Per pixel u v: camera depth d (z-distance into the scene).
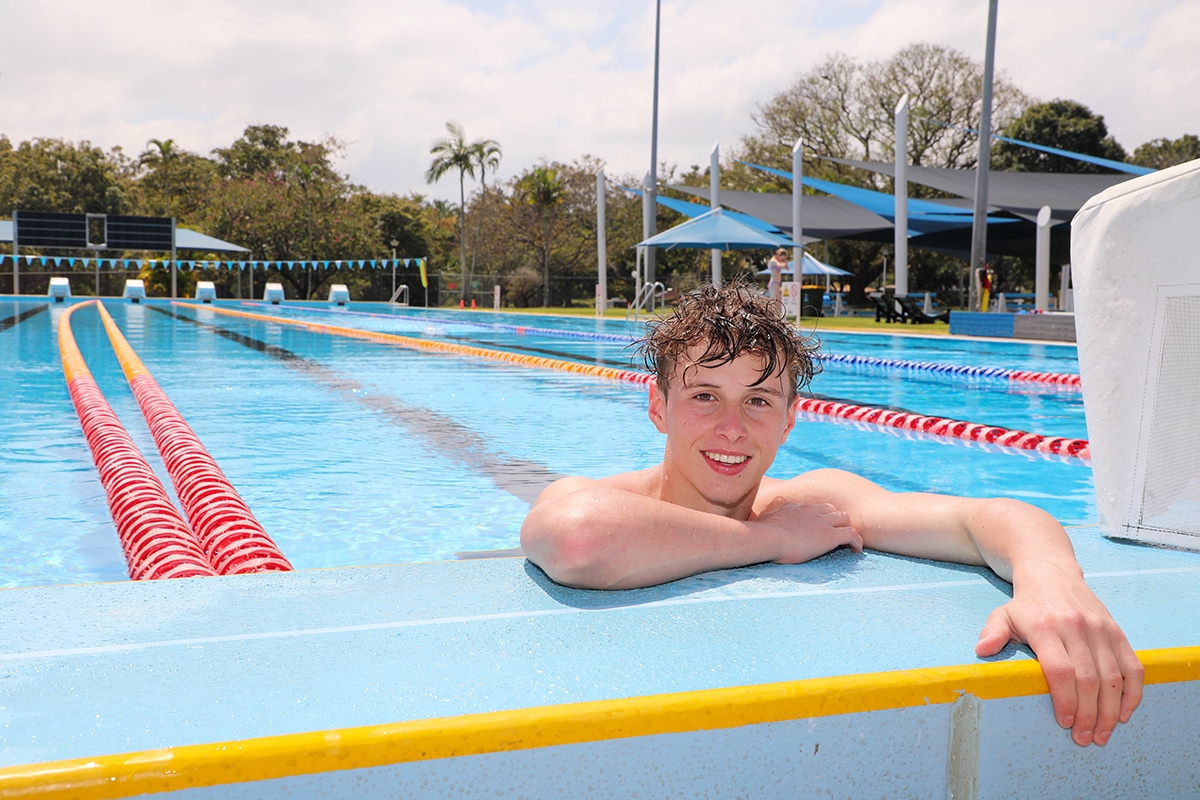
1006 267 40.25
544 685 1.00
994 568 1.39
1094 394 1.71
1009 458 4.76
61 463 4.27
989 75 16.28
